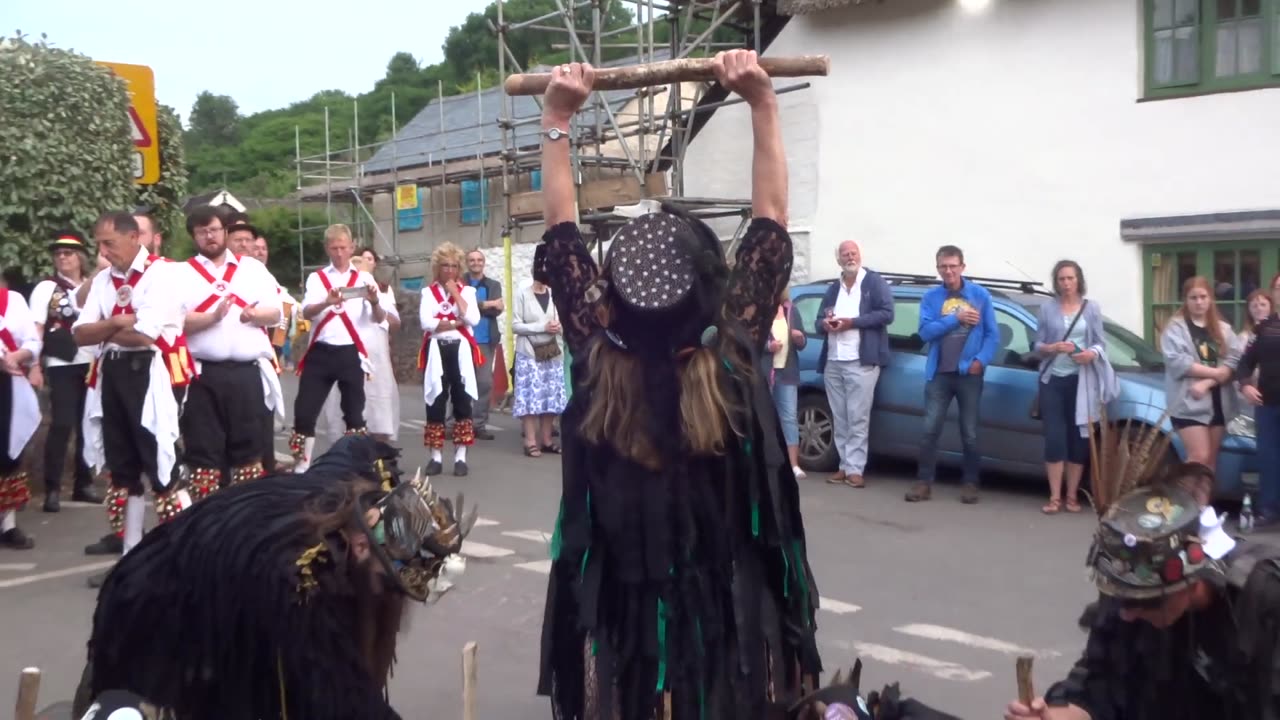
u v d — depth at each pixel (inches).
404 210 1111.0
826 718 119.6
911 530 356.8
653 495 115.4
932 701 214.5
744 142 639.1
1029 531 354.9
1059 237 530.9
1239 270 485.4
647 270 113.8
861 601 279.0
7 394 324.2
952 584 294.2
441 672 227.8
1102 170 517.0
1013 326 410.6
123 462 286.2
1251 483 361.4
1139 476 109.5
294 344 561.9
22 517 370.9
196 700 121.9
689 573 116.3
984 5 545.6
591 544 117.1
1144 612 106.1
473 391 450.3
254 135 2239.2
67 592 283.9
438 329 443.5
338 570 116.4
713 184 653.3
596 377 116.7
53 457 378.0
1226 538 105.2
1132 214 510.0
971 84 552.4
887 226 584.7
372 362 419.5
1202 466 107.7
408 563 114.6
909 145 574.2
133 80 471.2
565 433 119.2
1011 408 401.1
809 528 358.9
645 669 116.7
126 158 443.2
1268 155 476.1
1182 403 356.5
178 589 119.3
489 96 1194.6
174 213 566.3
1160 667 110.3
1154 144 502.6
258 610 114.9
